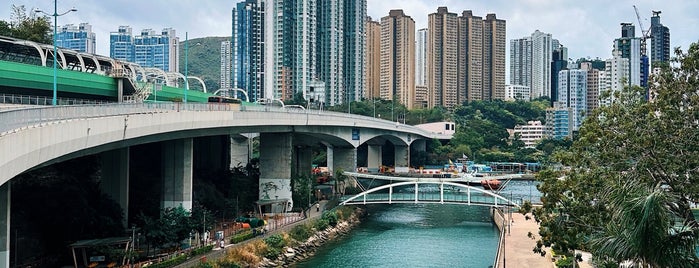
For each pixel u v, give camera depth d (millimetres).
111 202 78812
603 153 48719
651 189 36312
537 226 112438
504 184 186000
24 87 83750
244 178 124375
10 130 44969
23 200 70438
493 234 114500
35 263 67125
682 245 31875
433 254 95062
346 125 152000
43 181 74562
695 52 46344
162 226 75000
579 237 48906
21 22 134250
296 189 127562
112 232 74062
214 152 136750
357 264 87750
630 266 38062
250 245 84812
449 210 153500
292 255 90750
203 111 84938
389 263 88375
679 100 46812
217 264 75375
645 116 48188
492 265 87125
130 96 109500
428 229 120688
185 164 87125
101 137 58969
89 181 85562
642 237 31422
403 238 109688
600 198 44781
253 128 105375
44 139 47969
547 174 53094
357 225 125562
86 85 95812
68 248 68562
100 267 66562
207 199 106125
